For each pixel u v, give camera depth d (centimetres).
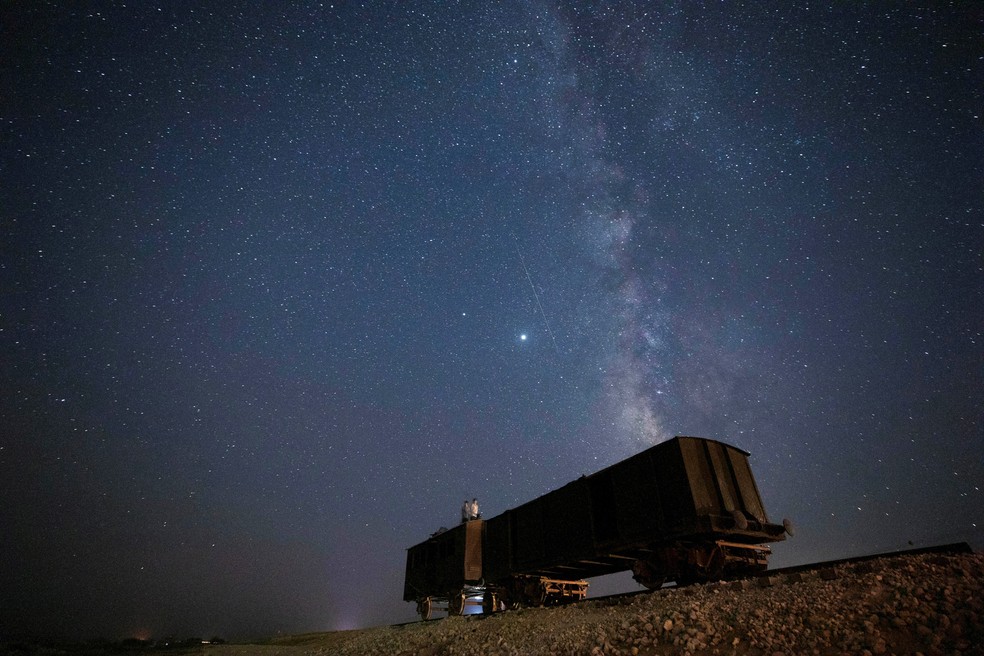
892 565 671
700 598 751
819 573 723
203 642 2408
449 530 2055
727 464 1166
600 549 1255
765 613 575
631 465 1219
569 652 677
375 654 1269
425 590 2125
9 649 1842
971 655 393
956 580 538
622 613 852
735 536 1078
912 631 457
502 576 1666
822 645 476
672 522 1075
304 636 2278
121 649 2117
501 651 858
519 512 1655
